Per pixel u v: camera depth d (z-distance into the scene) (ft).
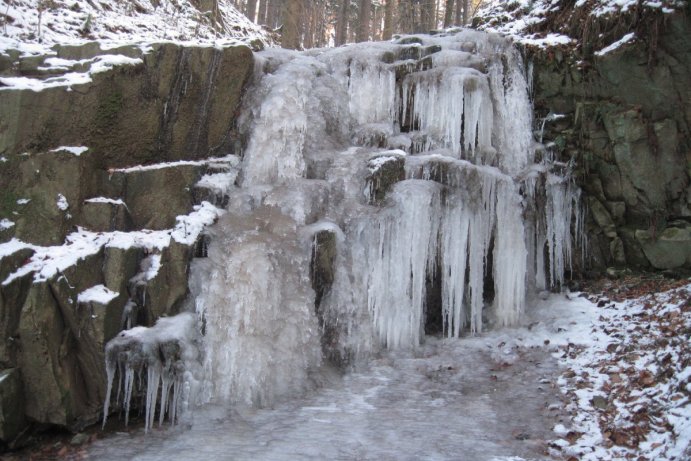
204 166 27.20
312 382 23.75
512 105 32.91
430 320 29.40
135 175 24.75
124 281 21.58
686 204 28.53
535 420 20.38
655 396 19.74
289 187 27.50
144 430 20.29
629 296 28.02
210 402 21.43
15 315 19.29
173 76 26.68
